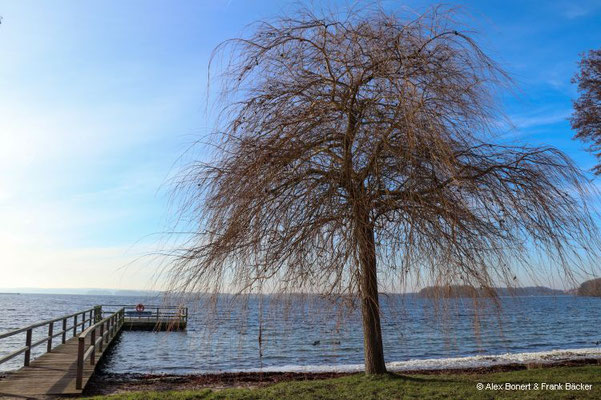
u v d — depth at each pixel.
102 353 12.51
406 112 5.08
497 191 5.76
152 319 27.19
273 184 5.96
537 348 21.20
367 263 5.42
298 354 17.83
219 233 5.75
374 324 8.48
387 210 5.63
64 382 8.59
